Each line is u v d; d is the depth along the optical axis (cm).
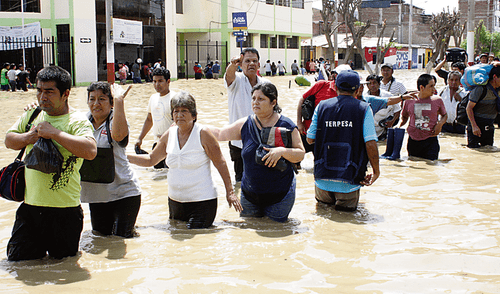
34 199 361
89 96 424
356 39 3444
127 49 3189
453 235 426
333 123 504
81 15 2830
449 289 317
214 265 360
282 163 451
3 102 1831
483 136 882
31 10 2827
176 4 3850
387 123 896
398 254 380
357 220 479
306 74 4591
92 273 346
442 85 2609
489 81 850
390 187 604
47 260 373
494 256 373
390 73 909
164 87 678
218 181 651
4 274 343
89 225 470
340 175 503
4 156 805
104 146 419
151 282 329
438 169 706
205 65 3972
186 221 471
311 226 460
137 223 477
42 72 351
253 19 4191
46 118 363
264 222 477
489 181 628
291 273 344
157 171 714
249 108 626
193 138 450
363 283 327
